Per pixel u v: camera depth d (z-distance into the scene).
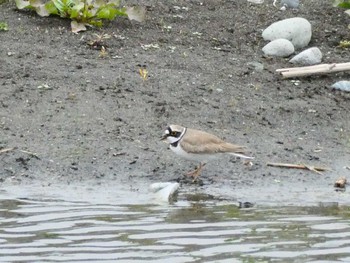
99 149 13.55
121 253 10.32
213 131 14.24
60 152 13.41
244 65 16.66
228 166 13.44
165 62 16.42
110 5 17.42
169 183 12.60
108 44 16.84
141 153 13.55
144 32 17.55
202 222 11.45
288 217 11.71
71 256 10.20
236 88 15.74
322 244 10.75
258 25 18.39
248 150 13.16
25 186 12.57
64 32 17.08
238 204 12.20
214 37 17.73
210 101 15.16
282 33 17.64
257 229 11.23
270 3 19.55
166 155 13.58
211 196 12.47
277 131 14.48
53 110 14.51
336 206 12.20
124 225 11.25
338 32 18.34
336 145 14.21
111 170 13.09
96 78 15.56
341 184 12.89
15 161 13.15
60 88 15.16
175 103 14.99
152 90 15.35
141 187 12.68
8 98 14.74
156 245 10.59
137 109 14.72
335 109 15.34
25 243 10.57
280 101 15.43
